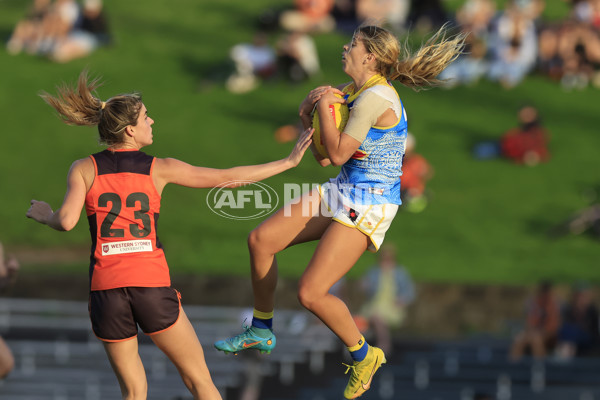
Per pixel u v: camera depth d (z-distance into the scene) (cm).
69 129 7106
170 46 8694
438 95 7919
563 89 8125
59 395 4322
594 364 4591
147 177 1401
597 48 8200
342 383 4469
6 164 6444
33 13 8400
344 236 1420
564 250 5753
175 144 6700
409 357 4666
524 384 4534
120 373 1439
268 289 1527
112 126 1395
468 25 8162
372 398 4456
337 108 1418
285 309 5072
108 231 1384
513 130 6981
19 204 5959
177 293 1434
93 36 8450
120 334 1402
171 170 1413
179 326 1422
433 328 5088
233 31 9156
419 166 6250
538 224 6066
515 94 7950
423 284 5097
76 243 5722
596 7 8325
